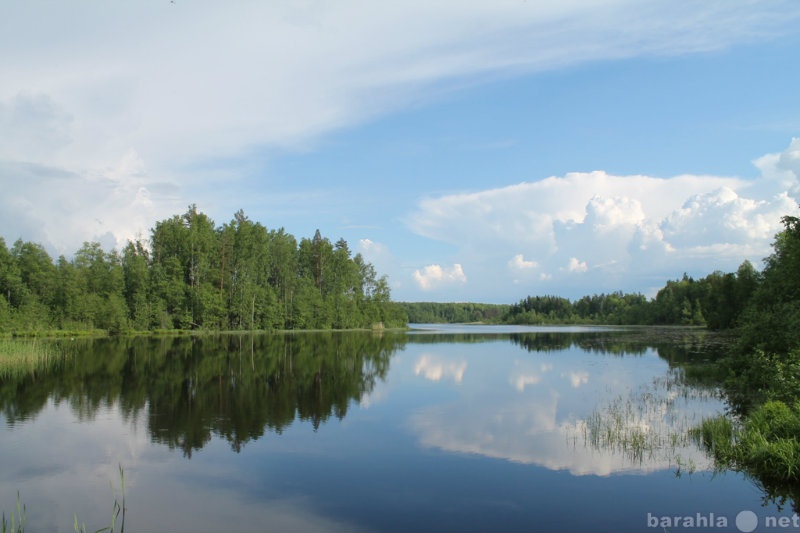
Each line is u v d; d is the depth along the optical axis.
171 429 19.41
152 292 88.50
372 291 136.75
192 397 25.75
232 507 12.28
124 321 80.81
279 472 14.66
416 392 27.33
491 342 69.88
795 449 13.46
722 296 78.19
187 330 89.94
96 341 65.00
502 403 24.17
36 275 79.94
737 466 14.42
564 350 53.44
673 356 45.12
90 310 79.75
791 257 35.38
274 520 11.55
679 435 17.77
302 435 18.53
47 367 37.50
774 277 39.69
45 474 14.58
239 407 23.36
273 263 110.31
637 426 19.17
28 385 29.42
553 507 12.07
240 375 33.72
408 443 17.44
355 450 16.66
